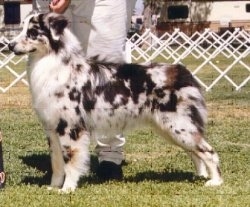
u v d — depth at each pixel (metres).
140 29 19.53
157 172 3.69
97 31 3.52
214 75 9.34
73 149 3.20
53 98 3.17
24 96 7.10
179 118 3.27
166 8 22.42
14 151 4.24
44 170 3.75
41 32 3.13
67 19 3.25
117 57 3.55
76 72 3.19
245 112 5.86
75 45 3.24
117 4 3.52
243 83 7.75
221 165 3.79
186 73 3.31
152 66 3.30
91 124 3.25
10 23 19.00
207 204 3.00
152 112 3.28
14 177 3.58
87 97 3.20
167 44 10.70
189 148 3.33
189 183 3.39
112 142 3.54
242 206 2.99
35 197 3.13
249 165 3.81
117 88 3.24
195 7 22.42
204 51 10.41
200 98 3.31
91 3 3.50
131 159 4.03
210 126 5.12
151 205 2.99
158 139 4.57
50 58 3.16
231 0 22.31
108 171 3.54
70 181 3.23
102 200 3.07
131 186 3.34
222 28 19.36
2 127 5.08
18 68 10.36
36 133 4.84
